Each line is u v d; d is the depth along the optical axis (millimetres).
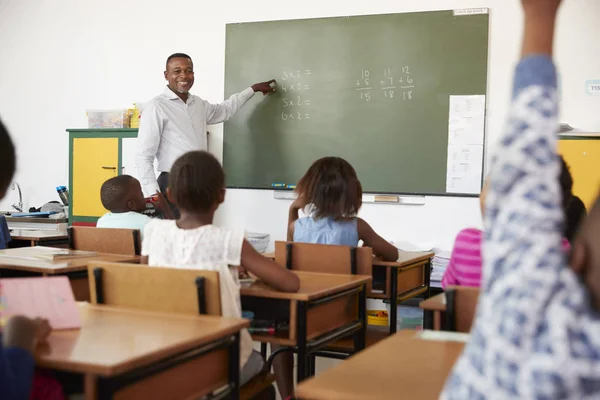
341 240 2709
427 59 4219
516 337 595
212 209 1921
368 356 1130
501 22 4066
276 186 4621
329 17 4465
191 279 1603
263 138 4656
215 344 1354
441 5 4184
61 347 1146
